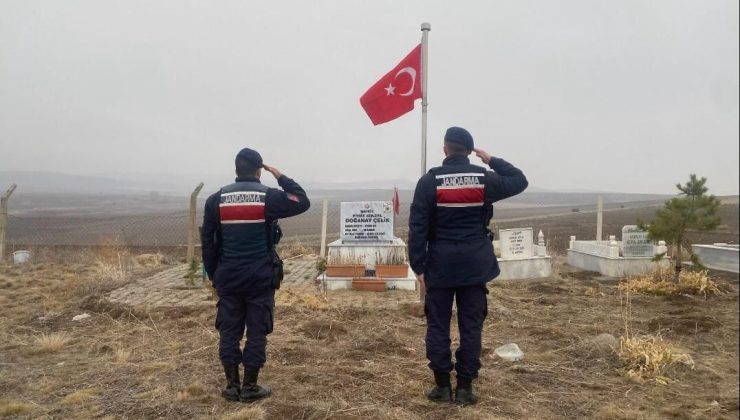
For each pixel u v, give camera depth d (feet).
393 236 31.94
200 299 27.63
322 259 34.14
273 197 14.58
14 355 18.97
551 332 21.03
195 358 18.15
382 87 27.02
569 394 14.84
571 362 17.58
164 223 104.88
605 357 17.84
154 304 26.40
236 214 14.46
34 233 81.05
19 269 39.42
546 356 18.19
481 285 14.21
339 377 16.08
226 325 14.71
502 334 21.45
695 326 21.35
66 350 19.54
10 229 89.56
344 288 30.50
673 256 34.47
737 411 13.42
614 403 14.15
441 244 14.12
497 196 14.32
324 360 17.80
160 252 52.29
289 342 19.77
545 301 28.09
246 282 14.42
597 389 15.23
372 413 13.56
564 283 34.60
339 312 24.34
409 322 22.89
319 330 21.22
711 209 26.96
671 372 16.26
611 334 20.88
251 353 14.42
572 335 20.83
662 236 30.58
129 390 15.26
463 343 14.21
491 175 14.24
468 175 14.10
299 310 24.50
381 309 24.94
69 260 44.55
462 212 14.07
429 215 14.29
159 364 17.33
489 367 17.21
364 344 19.48
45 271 38.42
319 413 13.52
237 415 13.28
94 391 15.10
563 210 162.30
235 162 15.35
